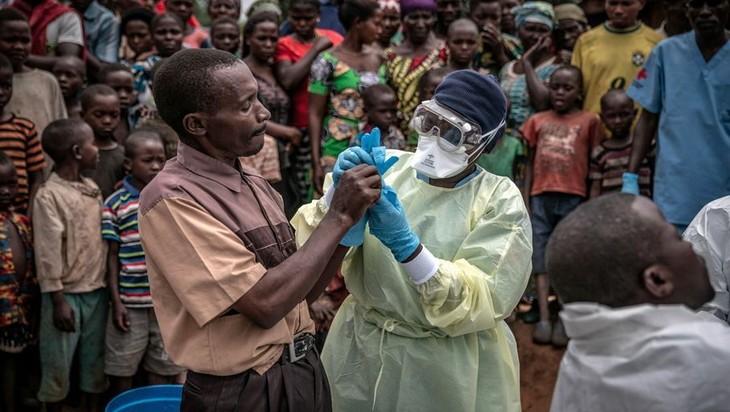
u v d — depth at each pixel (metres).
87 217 3.86
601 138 4.77
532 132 4.87
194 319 2.03
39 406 4.04
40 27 5.40
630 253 1.53
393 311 2.46
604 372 1.55
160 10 7.09
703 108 3.99
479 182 2.50
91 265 3.86
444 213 2.46
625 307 1.56
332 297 4.48
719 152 3.98
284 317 2.09
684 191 4.04
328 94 4.98
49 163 4.59
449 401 2.44
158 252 2.00
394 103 4.75
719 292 2.34
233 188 2.10
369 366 2.51
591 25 6.16
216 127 2.04
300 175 5.12
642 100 4.21
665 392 1.49
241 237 2.05
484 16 5.79
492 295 2.33
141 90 5.04
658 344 1.50
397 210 2.20
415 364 2.45
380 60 5.18
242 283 1.95
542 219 4.79
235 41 5.61
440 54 5.15
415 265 2.24
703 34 3.91
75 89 4.95
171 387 3.22
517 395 2.59
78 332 3.87
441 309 2.30
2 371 3.81
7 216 3.82
